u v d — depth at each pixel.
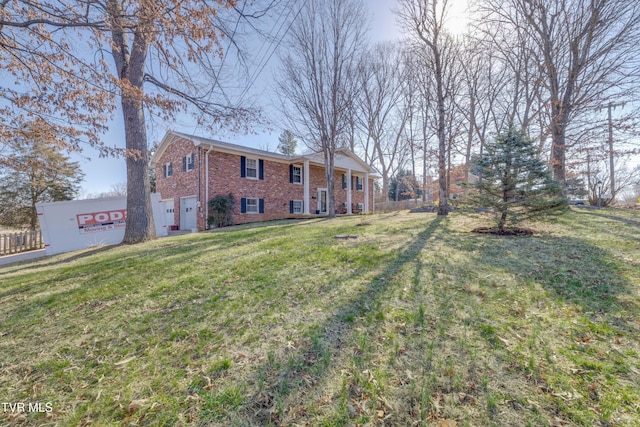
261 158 15.46
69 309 3.33
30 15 4.05
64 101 4.59
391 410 1.61
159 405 1.76
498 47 11.77
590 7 8.31
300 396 1.76
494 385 1.74
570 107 9.16
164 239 8.62
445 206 9.18
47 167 6.98
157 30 4.13
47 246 9.58
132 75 7.54
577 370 1.82
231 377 1.98
